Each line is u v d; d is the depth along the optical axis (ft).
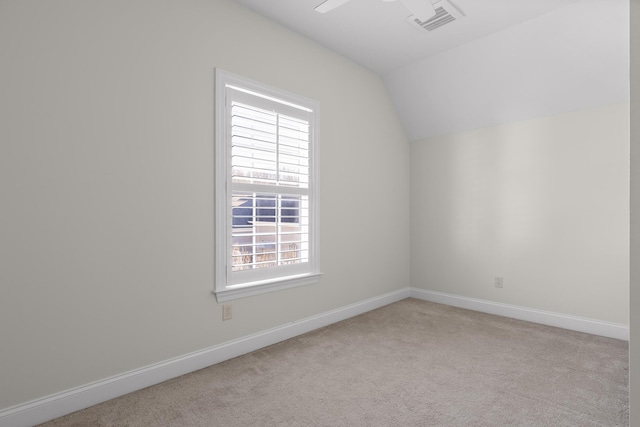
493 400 5.95
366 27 8.88
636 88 3.88
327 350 8.14
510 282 10.69
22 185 5.24
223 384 6.56
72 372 5.70
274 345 8.45
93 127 5.88
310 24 8.75
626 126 8.63
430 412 5.62
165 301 6.76
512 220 10.62
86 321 5.84
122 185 6.20
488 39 9.30
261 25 8.33
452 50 10.02
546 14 8.21
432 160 12.50
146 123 6.49
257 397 6.10
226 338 7.70
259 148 8.08
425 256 12.78
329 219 10.06
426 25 8.75
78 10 5.74
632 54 3.89
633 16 3.88
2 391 5.11
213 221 7.46
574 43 8.35
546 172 9.93
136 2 6.39
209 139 7.38
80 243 5.76
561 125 9.65
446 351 8.07
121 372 6.21
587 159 9.22
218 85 7.47
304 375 6.91
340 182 10.39
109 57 6.06
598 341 8.61
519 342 8.59
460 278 11.85
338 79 10.28
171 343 6.84
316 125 9.55
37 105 5.35
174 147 6.86
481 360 7.56
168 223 6.79
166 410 5.71
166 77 6.75
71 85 5.66
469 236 11.59
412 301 12.56
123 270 6.23
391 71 11.51
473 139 11.43
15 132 5.17
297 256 9.24
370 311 11.30
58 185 5.55
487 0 7.72
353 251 10.85
